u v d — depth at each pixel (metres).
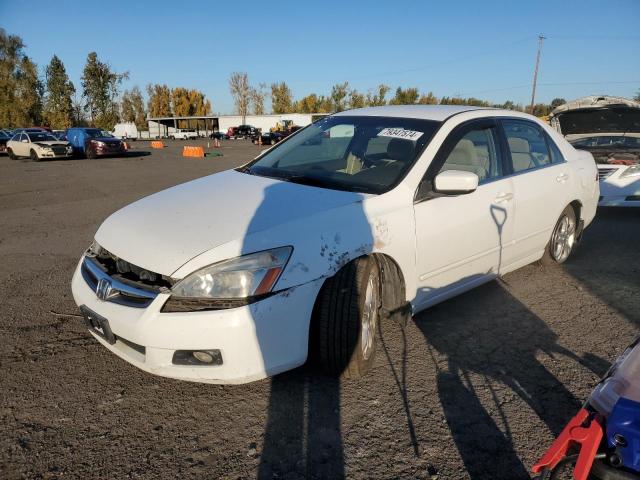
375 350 3.04
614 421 1.39
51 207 9.18
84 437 2.46
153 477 2.20
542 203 4.25
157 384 2.92
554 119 8.94
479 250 3.67
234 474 2.22
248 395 2.80
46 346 3.38
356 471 2.23
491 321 3.76
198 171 16.70
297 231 2.65
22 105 57.25
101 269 2.80
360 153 3.60
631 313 3.92
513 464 2.28
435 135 3.49
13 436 2.46
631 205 7.31
